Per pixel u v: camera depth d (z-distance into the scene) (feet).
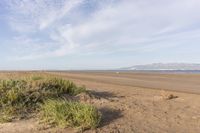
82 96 37.37
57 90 37.29
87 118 27.63
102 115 30.58
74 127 27.17
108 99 38.27
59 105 30.37
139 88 60.18
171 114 33.06
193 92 58.95
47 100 33.32
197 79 122.72
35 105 32.40
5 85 35.70
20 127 27.37
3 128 27.14
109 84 71.61
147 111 33.50
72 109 29.25
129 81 97.40
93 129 27.04
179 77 143.43
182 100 40.93
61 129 26.96
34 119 29.43
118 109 33.24
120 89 54.44
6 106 31.37
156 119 30.96
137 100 39.47
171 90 61.82
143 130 27.58
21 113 30.50
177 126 29.22
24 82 38.58
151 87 71.00
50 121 28.48
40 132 26.27
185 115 32.91
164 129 28.22
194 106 37.19
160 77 142.10
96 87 56.95
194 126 29.35
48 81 39.19
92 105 31.65
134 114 31.99
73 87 39.70
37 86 36.68
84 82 75.92
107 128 27.43
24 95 33.45
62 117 28.22
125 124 28.76
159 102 38.86
